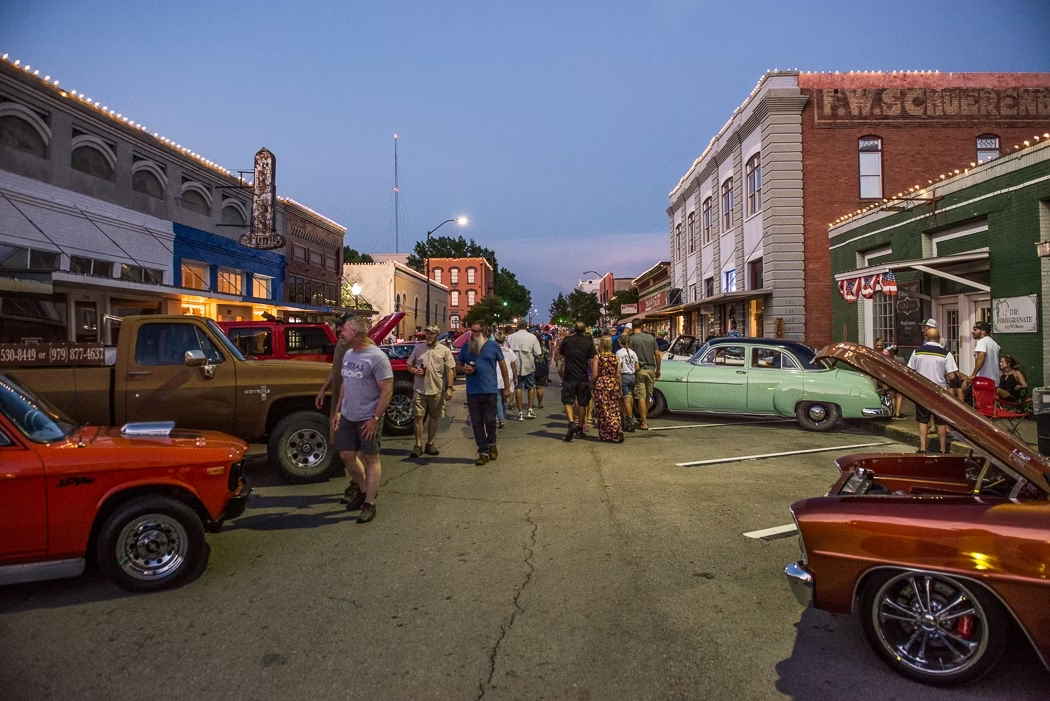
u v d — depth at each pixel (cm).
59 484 420
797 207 2156
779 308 2162
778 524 579
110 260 1683
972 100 2150
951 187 1337
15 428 427
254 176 2264
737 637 373
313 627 389
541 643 366
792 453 905
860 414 1095
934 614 322
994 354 932
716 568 478
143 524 446
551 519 605
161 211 1898
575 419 1087
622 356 1117
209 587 452
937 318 1447
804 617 398
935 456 429
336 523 602
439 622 394
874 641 336
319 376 762
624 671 336
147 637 379
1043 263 1091
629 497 677
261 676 333
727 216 2688
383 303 4222
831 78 2158
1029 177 1116
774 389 1153
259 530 582
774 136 2159
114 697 315
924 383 355
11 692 319
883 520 328
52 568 421
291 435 746
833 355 381
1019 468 325
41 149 1487
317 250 3047
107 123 1669
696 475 772
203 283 2094
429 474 800
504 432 1136
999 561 303
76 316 1563
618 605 416
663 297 4144
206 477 464
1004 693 313
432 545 536
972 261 1299
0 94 1373
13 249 1408
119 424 682
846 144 2156
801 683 324
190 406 707
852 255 1812
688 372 1229
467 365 860
